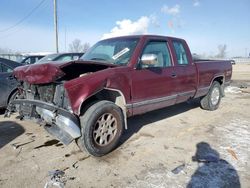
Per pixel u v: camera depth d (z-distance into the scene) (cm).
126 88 379
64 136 336
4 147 393
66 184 290
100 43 495
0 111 624
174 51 493
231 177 306
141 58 412
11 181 294
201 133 470
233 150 388
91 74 343
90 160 351
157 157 362
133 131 477
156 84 433
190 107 701
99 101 361
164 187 284
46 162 343
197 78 552
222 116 603
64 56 879
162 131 480
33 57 1132
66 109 339
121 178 304
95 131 350
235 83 1338
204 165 337
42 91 382
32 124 512
